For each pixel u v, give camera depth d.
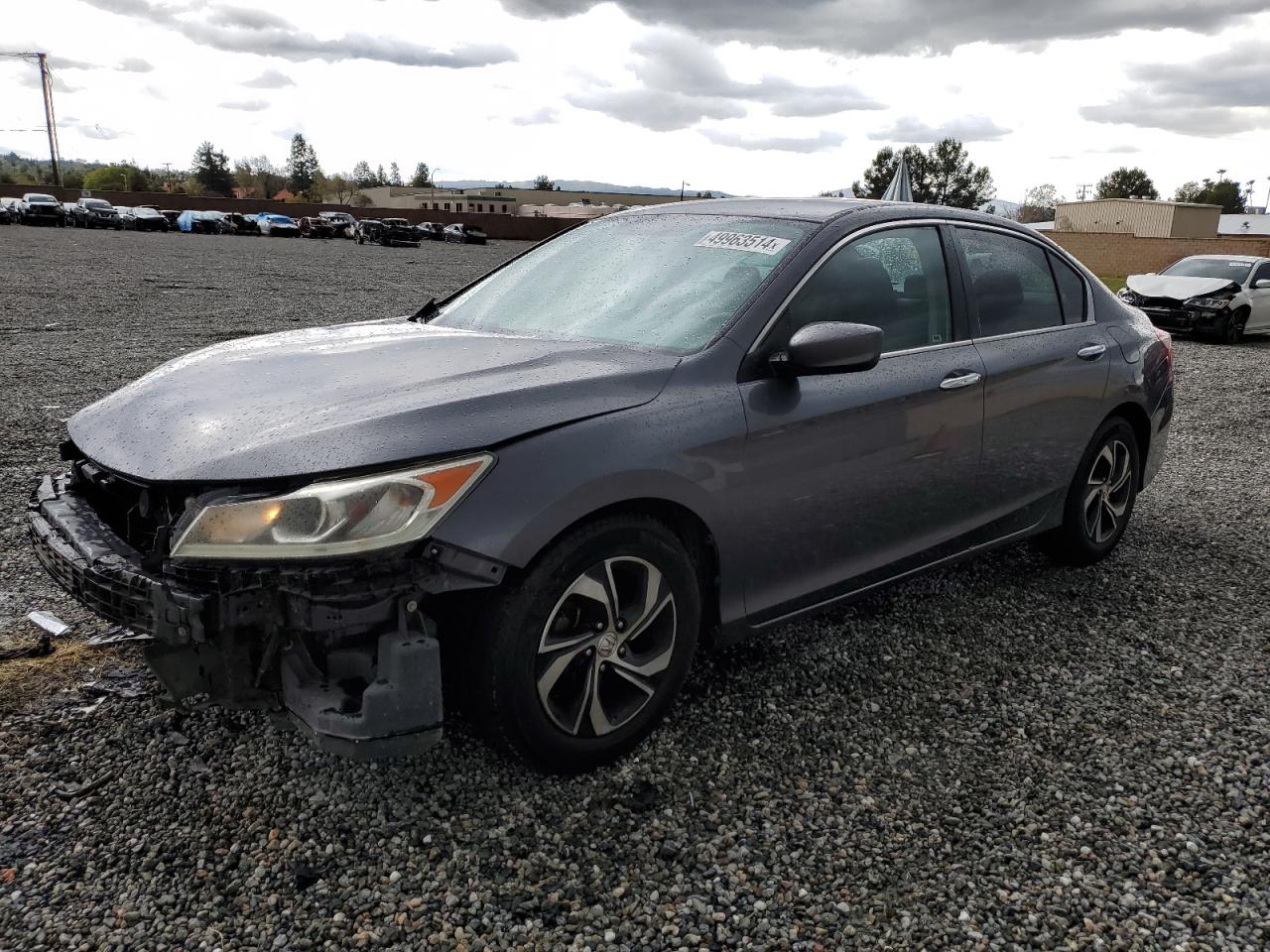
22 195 67.81
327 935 2.14
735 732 2.99
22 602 3.71
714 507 2.79
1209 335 15.48
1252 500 5.84
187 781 2.64
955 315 3.64
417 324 3.63
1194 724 3.14
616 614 2.67
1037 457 3.97
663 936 2.17
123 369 8.94
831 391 3.10
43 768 2.69
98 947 2.08
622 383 2.70
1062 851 2.49
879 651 3.60
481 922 2.19
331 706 2.26
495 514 2.33
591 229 3.98
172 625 2.21
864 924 2.22
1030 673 3.46
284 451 2.30
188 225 53.12
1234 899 2.32
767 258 3.21
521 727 2.52
